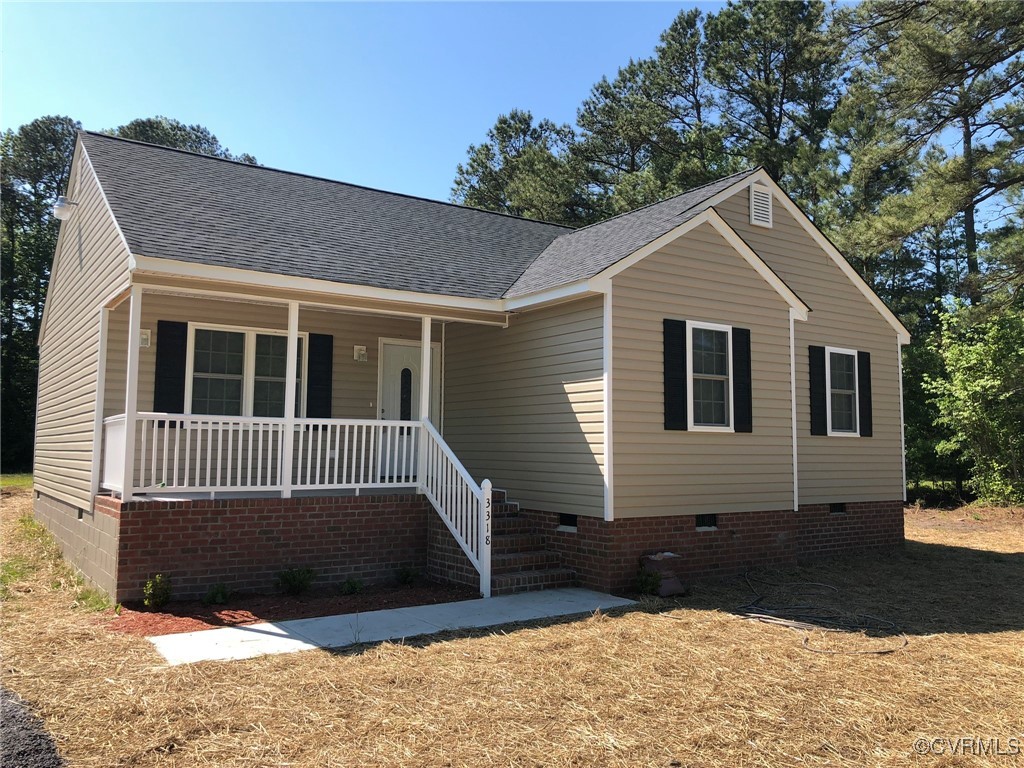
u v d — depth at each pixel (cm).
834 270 1371
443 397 1280
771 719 499
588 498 973
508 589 911
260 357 1112
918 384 2245
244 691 534
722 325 1074
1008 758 443
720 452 1059
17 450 3359
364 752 435
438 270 1115
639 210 1346
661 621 779
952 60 1677
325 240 1079
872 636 740
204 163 1266
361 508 964
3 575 1031
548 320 1062
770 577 1055
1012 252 1680
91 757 420
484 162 3800
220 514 861
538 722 486
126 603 799
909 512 2016
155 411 1017
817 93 2864
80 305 1205
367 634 702
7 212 3669
